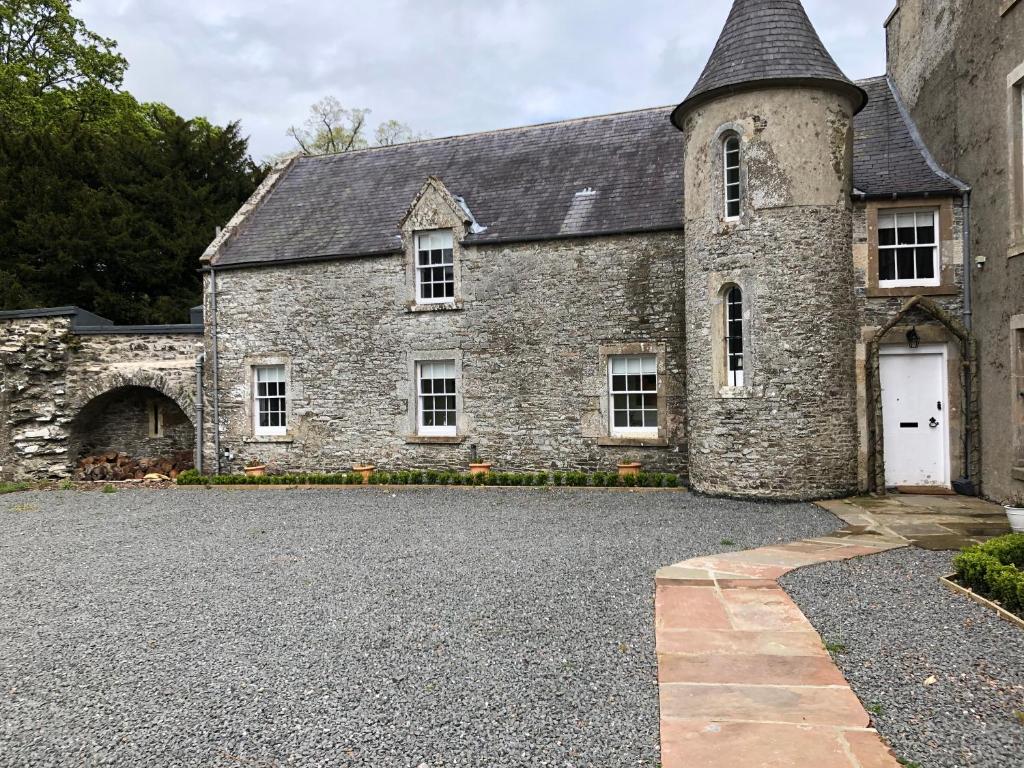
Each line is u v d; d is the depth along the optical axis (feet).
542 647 18.21
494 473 48.44
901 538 28.35
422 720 14.66
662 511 36.73
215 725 14.82
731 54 39.78
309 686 16.51
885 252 40.65
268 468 55.42
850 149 39.99
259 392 56.54
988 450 37.50
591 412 47.65
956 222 39.42
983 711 13.96
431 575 25.44
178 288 87.86
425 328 51.31
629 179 50.08
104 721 15.23
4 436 59.72
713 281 40.22
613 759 12.92
